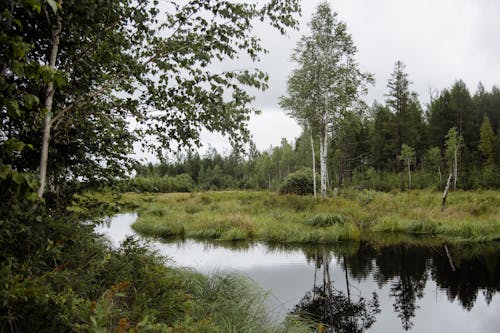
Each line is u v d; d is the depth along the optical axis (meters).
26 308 2.10
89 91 3.78
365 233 13.14
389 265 8.80
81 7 2.97
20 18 3.12
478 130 45.06
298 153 58.66
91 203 4.41
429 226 13.10
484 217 13.63
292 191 24.70
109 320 2.40
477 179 31.34
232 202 20.23
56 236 2.93
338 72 19.03
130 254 3.86
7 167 1.94
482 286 7.15
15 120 3.07
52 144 3.70
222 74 3.85
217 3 3.67
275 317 5.02
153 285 3.34
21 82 3.02
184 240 12.38
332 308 6.07
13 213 2.27
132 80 3.95
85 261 3.03
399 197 20.94
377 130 45.84
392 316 5.76
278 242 11.88
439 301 6.40
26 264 2.21
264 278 7.77
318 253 10.20
